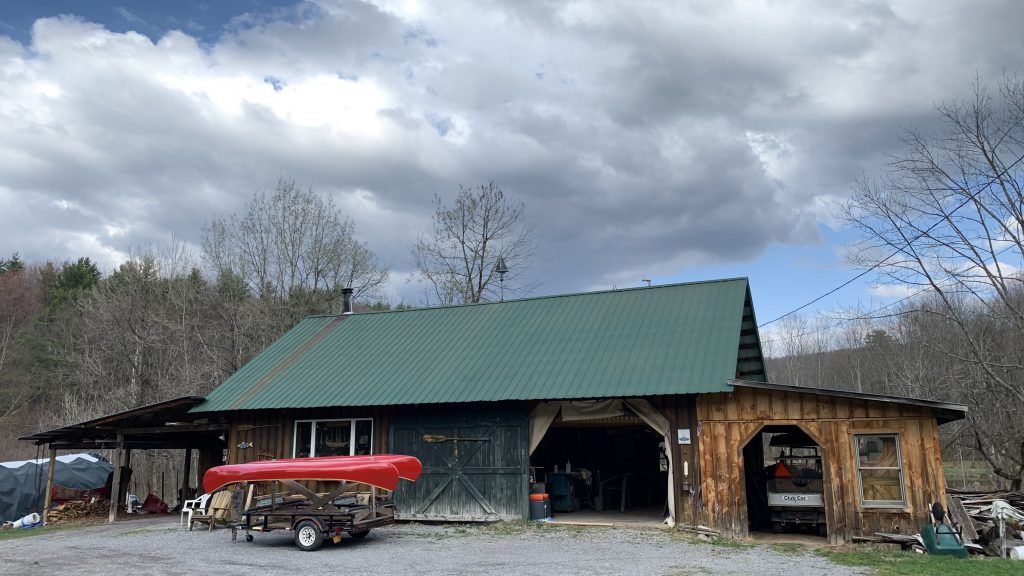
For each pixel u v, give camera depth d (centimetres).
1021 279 1864
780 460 1653
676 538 1363
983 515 1356
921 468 1281
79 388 3756
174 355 3431
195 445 2214
